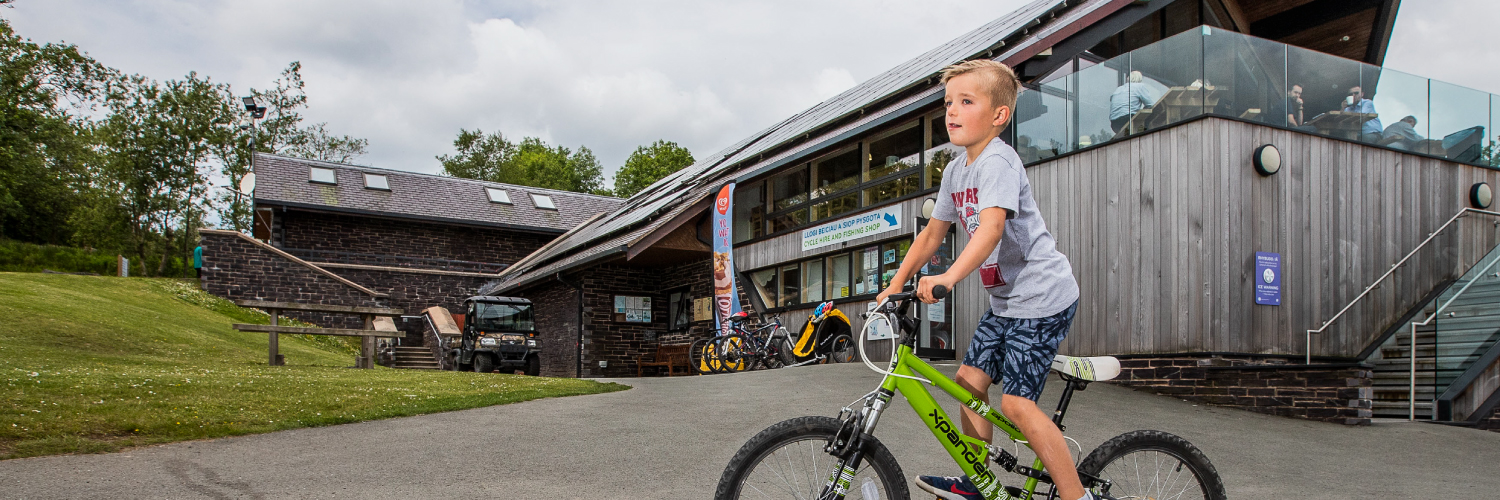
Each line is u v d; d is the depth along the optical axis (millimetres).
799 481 2926
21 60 41031
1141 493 3193
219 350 15312
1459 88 12219
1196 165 10133
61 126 44938
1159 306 10312
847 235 16453
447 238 32344
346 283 25891
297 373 10211
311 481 4840
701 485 5020
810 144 16766
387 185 32906
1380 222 11219
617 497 4707
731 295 18234
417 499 4543
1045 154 12055
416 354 25500
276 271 25156
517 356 21281
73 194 48438
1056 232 11773
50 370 8594
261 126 49031
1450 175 12008
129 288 22484
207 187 46906
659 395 9062
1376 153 11336
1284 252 10352
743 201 20234
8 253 43688
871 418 2955
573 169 68938
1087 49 13055
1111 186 11039
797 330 17594
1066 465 2941
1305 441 7457
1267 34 16203
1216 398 9531
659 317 23375
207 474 4887
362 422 6879
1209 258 9953
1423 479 5926
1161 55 10641
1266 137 10398
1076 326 11352
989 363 3170
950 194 3256
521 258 33469
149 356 13383
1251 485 5559
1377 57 15984
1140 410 8578
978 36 17250
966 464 3025
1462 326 9984
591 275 22672
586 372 22281
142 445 5547
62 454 5148
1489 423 9406
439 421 6984
